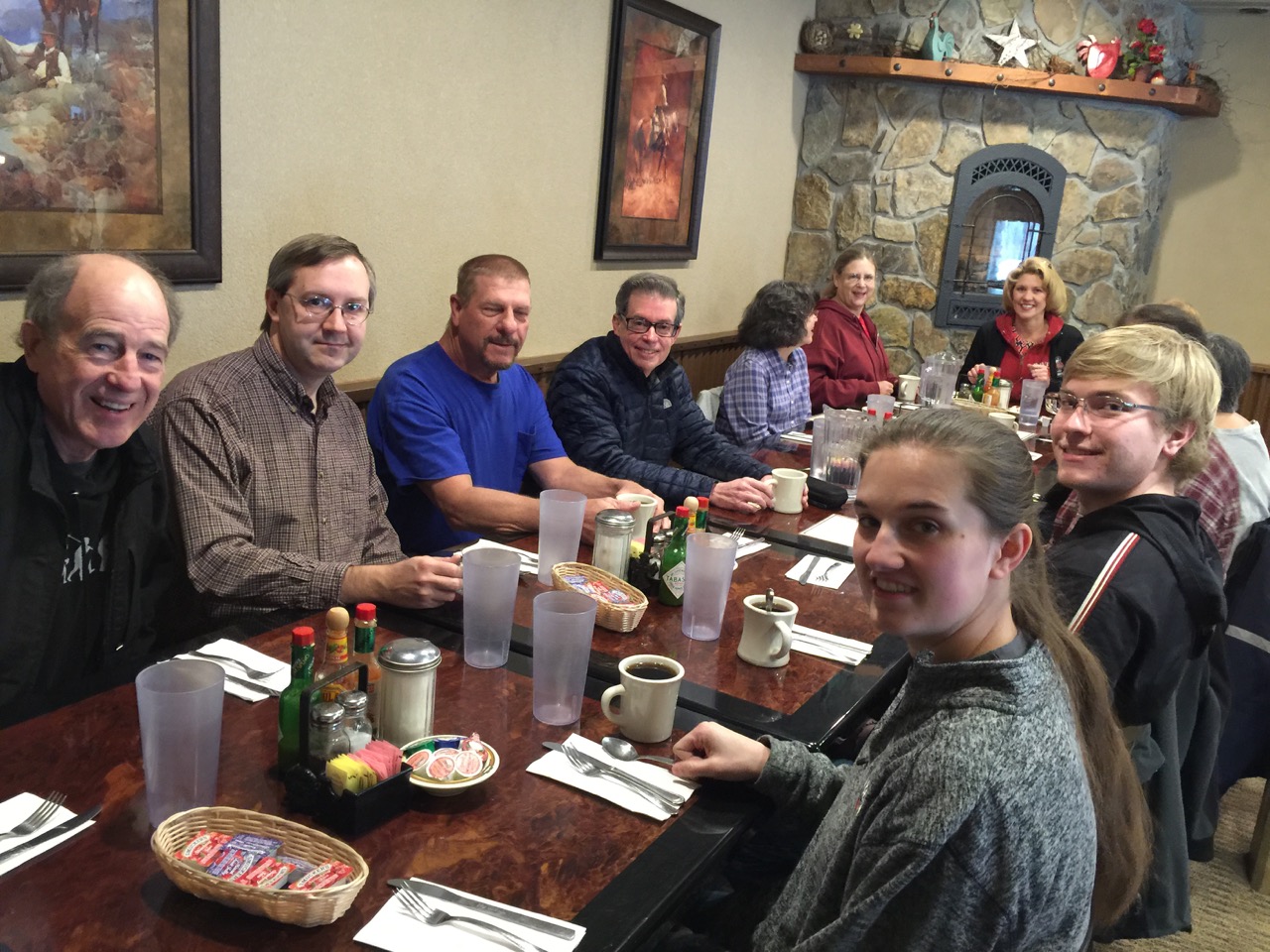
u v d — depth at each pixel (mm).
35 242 2188
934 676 990
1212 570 1678
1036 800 886
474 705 1396
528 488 2844
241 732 1278
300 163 2801
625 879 1046
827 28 5695
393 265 3184
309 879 950
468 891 1004
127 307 1515
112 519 1626
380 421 2482
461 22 3232
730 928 1381
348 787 1072
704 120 4742
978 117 5707
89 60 2221
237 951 895
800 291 3676
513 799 1178
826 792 1241
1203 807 1986
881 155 5852
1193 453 1668
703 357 5285
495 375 2586
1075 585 1495
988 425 989
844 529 2408
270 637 1558
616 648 1630
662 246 4617
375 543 2184
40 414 1525
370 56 2938
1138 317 2482
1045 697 947
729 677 1554
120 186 2338
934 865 891
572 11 3725
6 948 872
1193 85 5578
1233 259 6082
